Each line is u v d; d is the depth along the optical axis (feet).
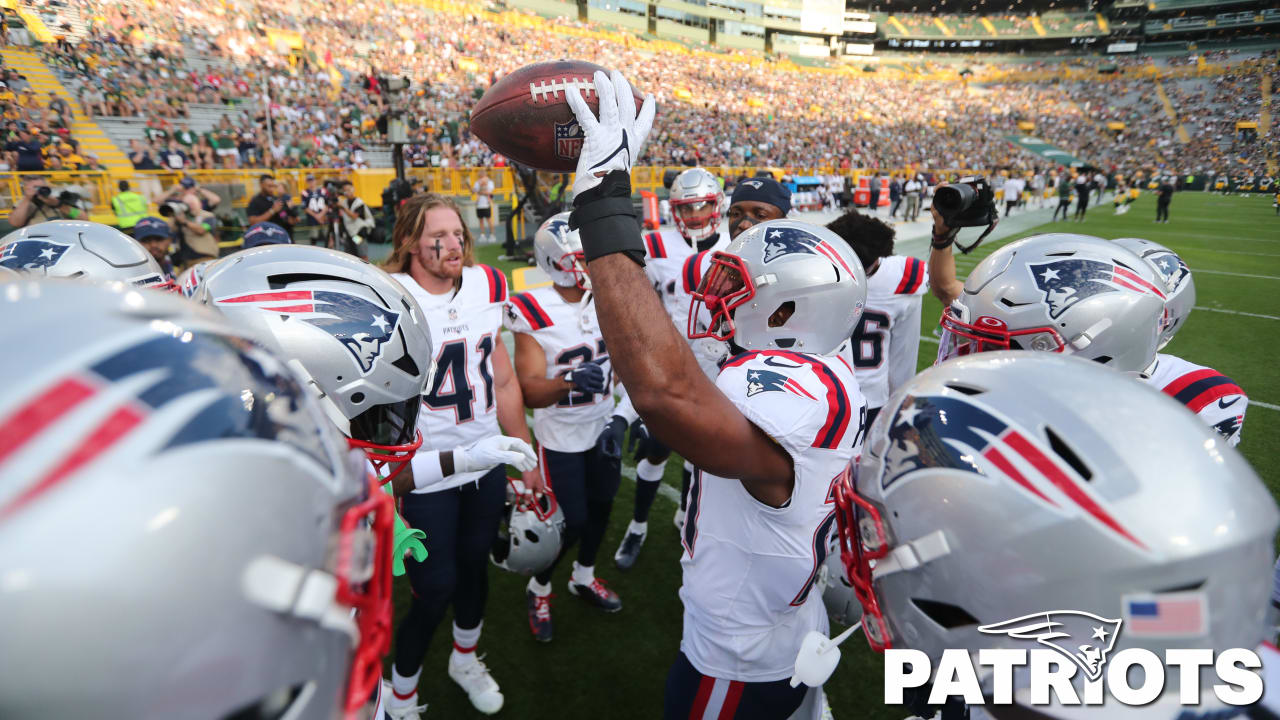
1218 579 2.14
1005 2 178.81
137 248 6.62
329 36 79.36
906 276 9.84
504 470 7.98
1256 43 164.25
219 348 1.86
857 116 132.77
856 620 6.01
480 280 8.17
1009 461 2.40
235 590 1.59
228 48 62.90
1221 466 2.29
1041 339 5.07
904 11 183.42
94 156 42.09
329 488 1.96
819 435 4.17
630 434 8.37
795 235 5.05
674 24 153.38
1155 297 4.97
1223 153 127.13
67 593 1.38
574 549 11.59
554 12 130.31
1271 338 23.54
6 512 1.38
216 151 41.78
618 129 3.46
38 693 1.40
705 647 5.02
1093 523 2.21
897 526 2.76
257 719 1.69
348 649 2.01
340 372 3.96
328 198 29.48
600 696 8.29
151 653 1.47
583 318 9.24
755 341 5.09
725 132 96.58
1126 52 177.68
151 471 1.52
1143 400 2.48
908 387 3.01
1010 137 144.05
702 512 5.01
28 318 1.66
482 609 8.02
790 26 171.12
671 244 11.97
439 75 84.79
